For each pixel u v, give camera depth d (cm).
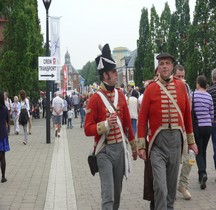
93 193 795
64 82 4047
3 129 902
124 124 559
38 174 995
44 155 1315
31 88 3356
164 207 534
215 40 4619
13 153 1364
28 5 3822
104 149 529
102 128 515
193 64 4731
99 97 537
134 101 1653
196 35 4791
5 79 3241
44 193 800
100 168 526
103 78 545
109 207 511
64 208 694
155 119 556
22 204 721
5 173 1007
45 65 1641
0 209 689
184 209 663
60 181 911
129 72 9325
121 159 535
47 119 1664
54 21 2188
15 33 3275
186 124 586
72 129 2425
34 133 2152
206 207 673
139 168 1035
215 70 865
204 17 4738
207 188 801
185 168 713
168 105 555
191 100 795
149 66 7150
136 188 822
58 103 1920
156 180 539
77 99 3731
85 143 1656
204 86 807
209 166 1029
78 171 1029
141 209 677
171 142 553
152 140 556
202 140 799
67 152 1385
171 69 566
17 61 3272
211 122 803
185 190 719
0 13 3338
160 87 560
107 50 541
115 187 542
